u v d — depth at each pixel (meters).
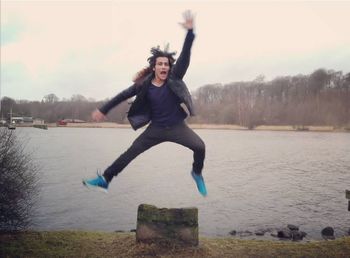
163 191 24.19
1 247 8.52
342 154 48.09
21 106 124.75
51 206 19.23
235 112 127.75
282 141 72.12
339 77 119.75
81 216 17.55
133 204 20.27
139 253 8.25
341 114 112.19
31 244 8.82
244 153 50.91
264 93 129.12
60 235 9.65
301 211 19.14
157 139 4.48
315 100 118.31
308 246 8.98
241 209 19.48
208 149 56.66
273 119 121.69
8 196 9.52
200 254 8.26
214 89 134.00
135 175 31.55
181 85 4.23
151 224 8.61
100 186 4.57
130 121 4.47
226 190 24.77
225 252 8.51
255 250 8.68
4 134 10.21
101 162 38.81
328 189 25.17
